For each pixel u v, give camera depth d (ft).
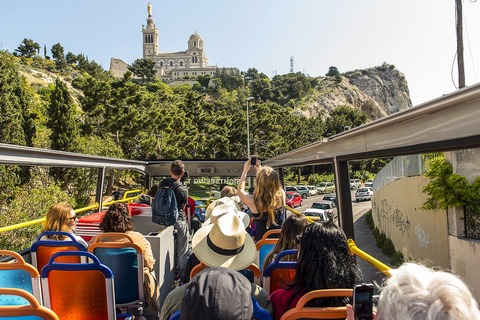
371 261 7.63
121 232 11.05
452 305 3.24
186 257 16.63
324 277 6.27
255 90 562.66
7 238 40.16
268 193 12.03
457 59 37.01
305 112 505.25
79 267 8.32
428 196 36.17
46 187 57.00
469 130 7.20
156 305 11.44
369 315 4.77
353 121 378.73
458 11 36.47
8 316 6.23
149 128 123.44
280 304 6.98
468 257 24.97
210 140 152.87
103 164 22.89
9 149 13.19
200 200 34.81
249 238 9.07
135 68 527.81
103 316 8.54
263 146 172.24
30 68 393.09
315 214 58.23
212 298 4.67
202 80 603.26
